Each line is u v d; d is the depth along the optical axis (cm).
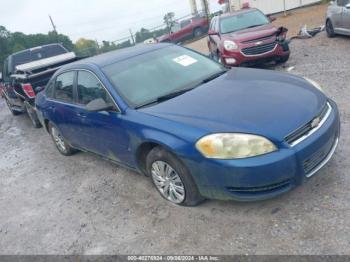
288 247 320
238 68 497
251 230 350
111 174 542
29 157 726
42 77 848
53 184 563
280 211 366
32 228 452
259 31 970
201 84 450
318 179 400
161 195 429
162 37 2708
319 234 325
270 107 363
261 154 329
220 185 349
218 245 342
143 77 464
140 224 402
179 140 360
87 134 518
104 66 484
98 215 442
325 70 835
